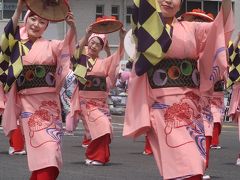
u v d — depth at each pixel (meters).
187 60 8.02
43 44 9.73
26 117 9.59
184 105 7.98
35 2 9.34
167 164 7.89
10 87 9.66
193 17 11.63
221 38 7.84
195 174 7.66
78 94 15.69
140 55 7.93
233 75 14.75
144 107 8.05
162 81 8.02
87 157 15.06
